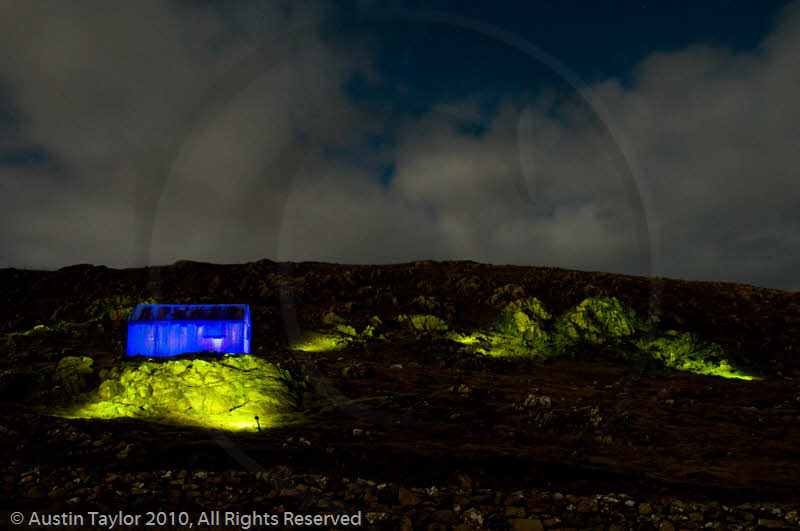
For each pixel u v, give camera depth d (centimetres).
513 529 633
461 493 730
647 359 2098
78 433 911
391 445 934
